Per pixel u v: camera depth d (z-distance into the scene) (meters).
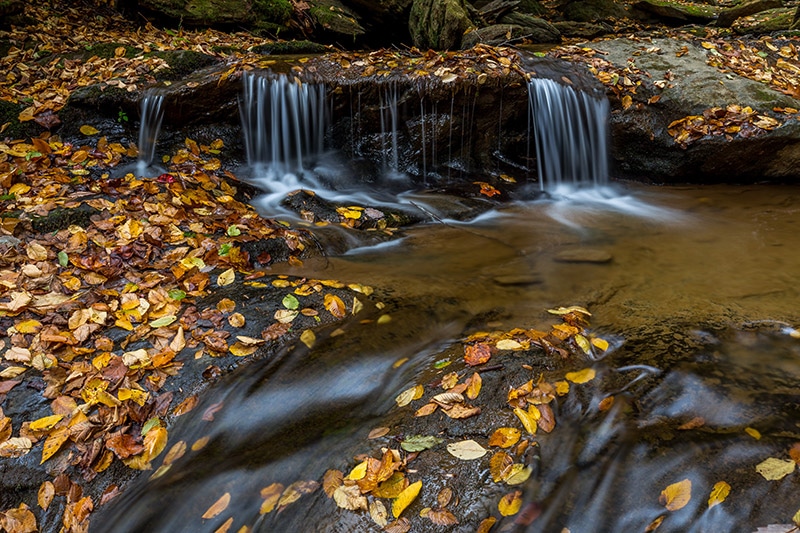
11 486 2.25
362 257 4.28
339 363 2.89
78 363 2.76
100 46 6.80
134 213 4.17
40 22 7.61
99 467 2.33
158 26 8.73
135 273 3.53
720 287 3.64
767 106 6.02
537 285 3.79
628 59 6.87
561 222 5.17
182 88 5.66
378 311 3.35
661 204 5.63
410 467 2.20
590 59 6.82
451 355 2.91
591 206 5.67
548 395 2.52
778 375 2.62
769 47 7.70
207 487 2.26
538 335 3.00
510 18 9.83
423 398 2.57
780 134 5.73
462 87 5.83
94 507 2.22
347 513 2.05
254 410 2.62
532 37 9.44
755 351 2.83
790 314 3.20
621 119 6.31
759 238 4.52
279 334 3.06
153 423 2.52
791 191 5.75
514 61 6.28
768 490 1.98
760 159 5.91
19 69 6.16
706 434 2.26
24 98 5.62
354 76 6.00
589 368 2.73
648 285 3.73
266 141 6.00
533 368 2.71
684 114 6.14
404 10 9.91
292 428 2.54
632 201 5.80
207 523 2.14
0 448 2.34
